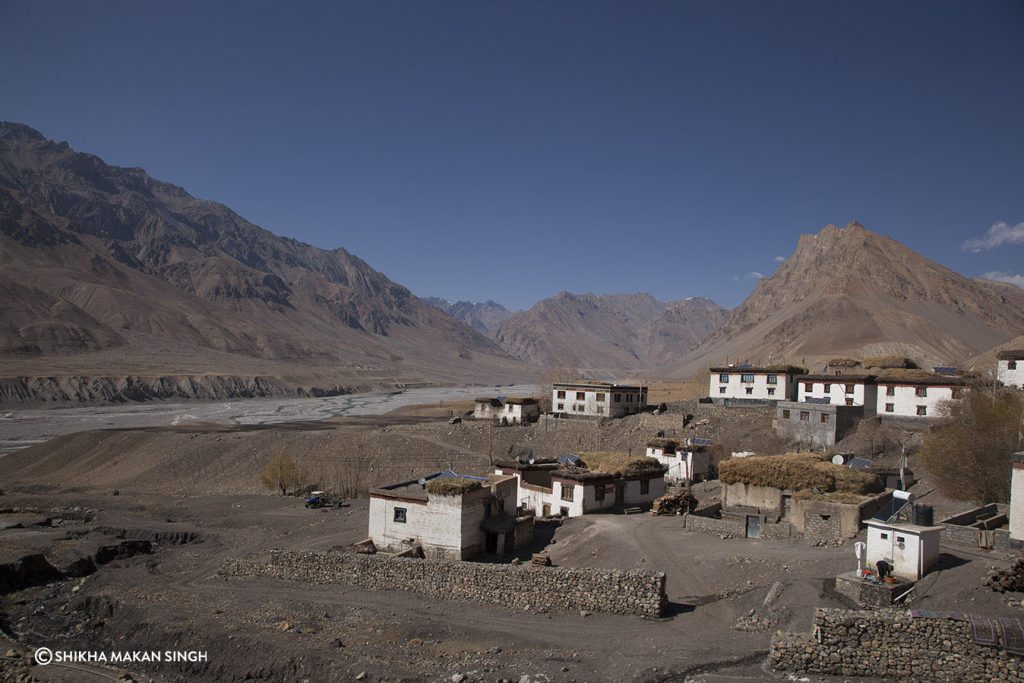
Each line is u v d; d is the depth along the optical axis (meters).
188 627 35.00
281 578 42.47
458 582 37.06
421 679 27.31
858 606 27.80
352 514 68.00
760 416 83.75
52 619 39.59
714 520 43.25
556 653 28.77
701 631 29.78
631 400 103.38
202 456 106.31
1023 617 23.78
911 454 63.00
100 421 178.12
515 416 110.38
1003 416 52.03
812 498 41.03
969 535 32.12
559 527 48.53
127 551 55.78
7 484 98.31
